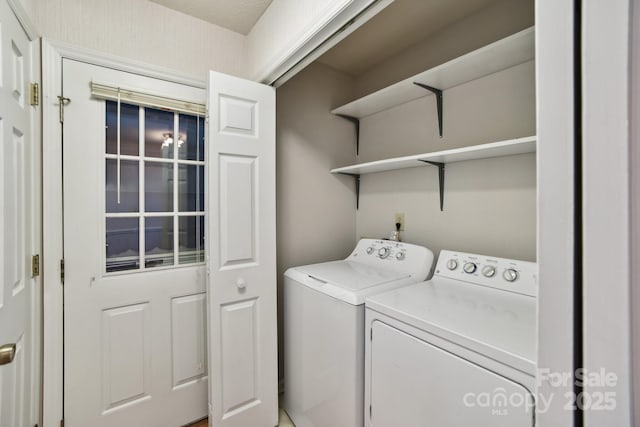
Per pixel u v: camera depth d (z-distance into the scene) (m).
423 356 0.99
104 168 1.43
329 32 1.13
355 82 2.36
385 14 1.62
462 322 0.97
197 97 1.66
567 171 0.38
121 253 1.48
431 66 1.82
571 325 0.38
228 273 1.49
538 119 0.41
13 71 1.03
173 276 1.62
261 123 1.59
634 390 0.32
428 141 1.86
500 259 1.33
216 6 1.54
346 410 1.27
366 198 2.30
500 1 1.50
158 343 1.57
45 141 1.26
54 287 1.30
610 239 0.34
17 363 1.07
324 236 2.20
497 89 1.52
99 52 1.38
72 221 1.34
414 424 1.01
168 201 1.62
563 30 0.38
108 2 1.41
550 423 0.40
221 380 1.47
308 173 2.12
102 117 1.42
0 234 0.92
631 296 0.32
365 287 1.35
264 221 1.61
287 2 1.33
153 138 1.57
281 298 1.99
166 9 1.56
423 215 1.88
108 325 1.44
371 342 1.19
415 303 1.15
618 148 0.33
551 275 0.40
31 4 1.19
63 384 1.33
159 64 1.54
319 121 2.17
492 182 1.55
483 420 0.83
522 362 0.76
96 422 1.41
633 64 0.31
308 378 1.53
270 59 1.48
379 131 2.20
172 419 1.61
